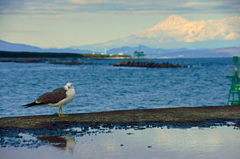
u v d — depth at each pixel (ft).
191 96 123.75
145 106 94.38
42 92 140.15
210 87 167.22
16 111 81.25
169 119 37.63
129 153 23.75
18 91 144.25
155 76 274.36
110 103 100.48
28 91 144.66
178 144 26.32
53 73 319.06
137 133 30.76
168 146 25.72
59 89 37.76
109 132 31.35
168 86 175.32
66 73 320.50
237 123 35.45
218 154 23.27
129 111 42.98
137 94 131.23
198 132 30.94
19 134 30.58
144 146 25.77
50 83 198.08
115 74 306.96
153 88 162.61
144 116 39.32
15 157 22.88
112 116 39.34
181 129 32.42
